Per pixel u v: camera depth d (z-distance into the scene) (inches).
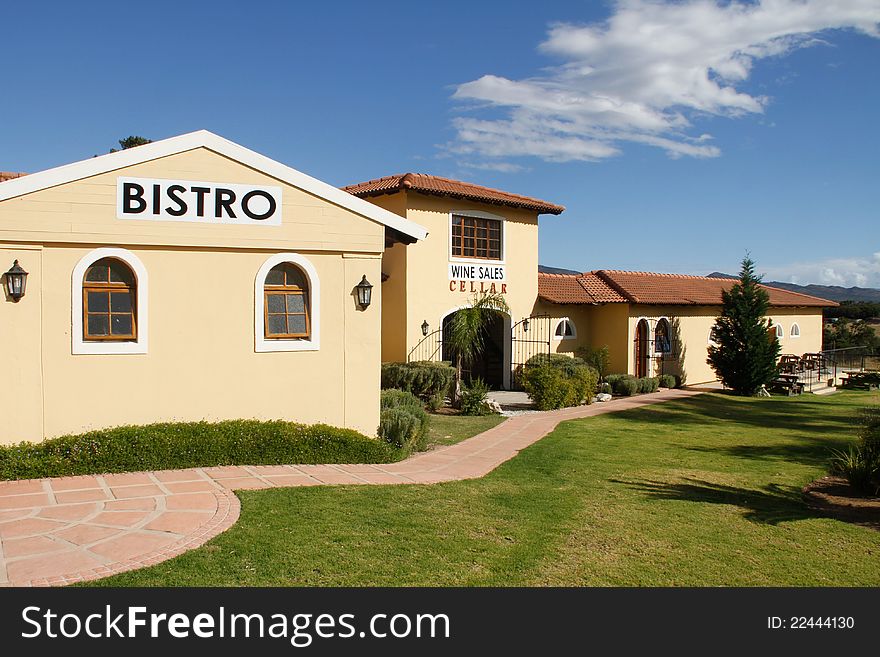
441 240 850.8
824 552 309.7
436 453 508.4
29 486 356.5
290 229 462.3
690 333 1173.1
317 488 367.9
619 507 368.8
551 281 1043.3
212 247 441.1
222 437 417.7
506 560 276.8
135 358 421.4
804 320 1440.7
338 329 481.1
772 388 1127.0
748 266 1084.5
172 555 262.2
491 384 978.7
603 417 751.7
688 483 438.6
